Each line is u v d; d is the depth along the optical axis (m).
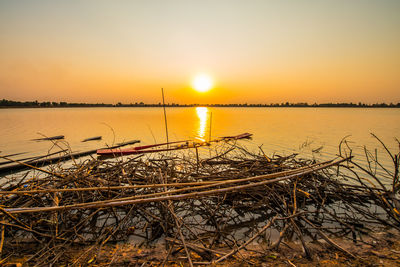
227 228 4.08
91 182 4.77
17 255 3.21
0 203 4.01
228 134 22.19
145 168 5.69
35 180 4.77
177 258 3.20
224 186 4.88
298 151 12.70
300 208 4.80
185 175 5.45
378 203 4.64
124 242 3.61
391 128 25.66
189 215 4.54
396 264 3.02
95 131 25.53
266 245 3.54
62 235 3.45
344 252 3.31
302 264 3.05
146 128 28.81
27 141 17.55
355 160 10.21
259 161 5.97
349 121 39.28
